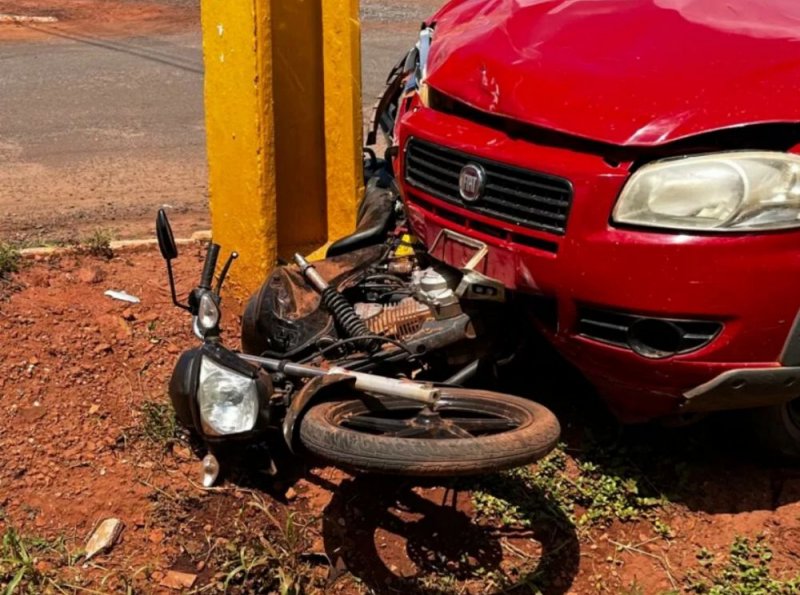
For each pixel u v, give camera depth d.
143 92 9.95
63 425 3.89
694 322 3.13
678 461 3.84
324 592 3.20
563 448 3.88
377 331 3.62
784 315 3.14
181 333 4.55
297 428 3.10
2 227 6.04
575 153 3.20
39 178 7.16
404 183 3.82
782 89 3.13
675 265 3.06
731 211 3.03
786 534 3.55
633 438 3.94
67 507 3.52
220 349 3.45
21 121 8.73
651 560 3.43
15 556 3.17
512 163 3.29
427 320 3.58
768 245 3.05
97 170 7.42
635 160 3.11
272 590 3.21
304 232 5.01
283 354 3.69
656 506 3.66
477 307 3.54
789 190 3.06
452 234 3.55
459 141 3.48
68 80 10.38
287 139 4.79
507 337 3.68
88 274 4.91
